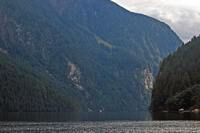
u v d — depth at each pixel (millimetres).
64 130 112250
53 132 105875
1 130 109125
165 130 109875
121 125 132375
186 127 118500
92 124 138750
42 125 131875
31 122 150125
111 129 115750
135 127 122500
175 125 126188
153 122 144250
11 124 135500
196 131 106250
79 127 123812
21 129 113938
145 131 107938
